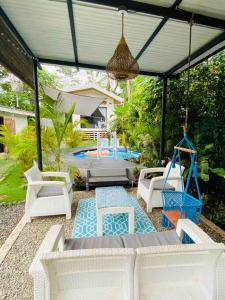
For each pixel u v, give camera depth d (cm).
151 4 204
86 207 334
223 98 369
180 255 114
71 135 533
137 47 312
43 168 435
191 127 435
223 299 123
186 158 432
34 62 365
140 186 353
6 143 526
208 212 344
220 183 388
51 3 213
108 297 116
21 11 227
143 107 579
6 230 271
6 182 496
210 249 111
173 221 229
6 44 250
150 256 112
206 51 310
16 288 167
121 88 1117
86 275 115
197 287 122
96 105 792
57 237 140
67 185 318
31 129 532
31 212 280
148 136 522
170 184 321
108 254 104
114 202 250
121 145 816
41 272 112
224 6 206
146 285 121
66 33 277
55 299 112
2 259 202
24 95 1088
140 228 267
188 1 198
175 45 303
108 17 235
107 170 461
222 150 376
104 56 356
